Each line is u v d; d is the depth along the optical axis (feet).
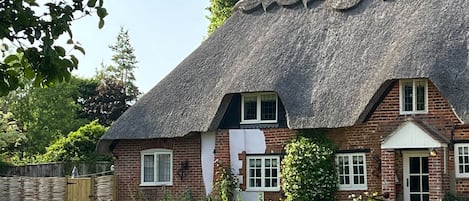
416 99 93.09
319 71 100.42
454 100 88.79
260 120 102.12
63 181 103.04
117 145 109.81
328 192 95.40
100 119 223.10
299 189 95.55
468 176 89.20
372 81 94.27
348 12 106.63
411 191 92.68
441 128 91.09
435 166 88.58
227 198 101.24
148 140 107.86
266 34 108.88
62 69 19.80
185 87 108.47
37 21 19.19
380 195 90.99
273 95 101.65
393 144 91.25
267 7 113.70
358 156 95.25
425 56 91.66
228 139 102.94
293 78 100.42
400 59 92.12
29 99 209.67
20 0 18.98
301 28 107.45
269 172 100.73
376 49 99.14
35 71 19.75
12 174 128.26
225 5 195.31
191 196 103.96
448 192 89.51
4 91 20.24
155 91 110.52
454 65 91.30
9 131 151.74
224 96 101.60
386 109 94.17
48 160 148.66
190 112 104.63
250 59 104.83
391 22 101.71
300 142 97.09
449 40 93.91
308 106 97.09
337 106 95.50
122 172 109.19
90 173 136.15
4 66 20.18
